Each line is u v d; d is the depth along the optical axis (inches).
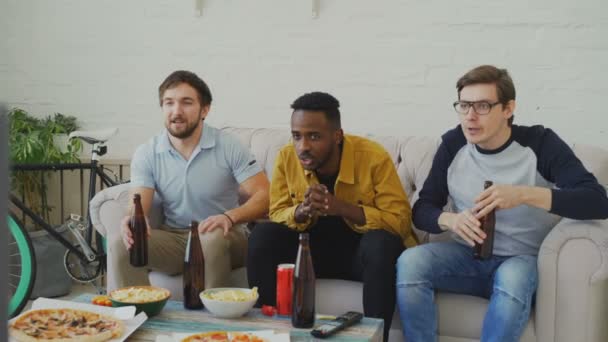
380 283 74.3
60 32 143.1
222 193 92.6
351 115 131.6
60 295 133.2
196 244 67.2
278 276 64.6
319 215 82.7
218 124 137.9
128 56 140.6
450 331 76.0
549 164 76.2
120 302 62.4
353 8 129.7
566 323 70.7
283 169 85.5
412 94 128.5
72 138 136.6
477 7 124.3
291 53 133.4
